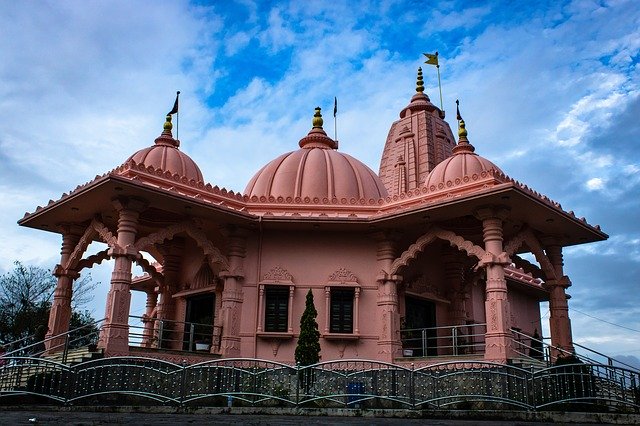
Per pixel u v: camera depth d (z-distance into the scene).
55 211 15.60
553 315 16.34
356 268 16.38
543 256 16.14
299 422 8.59
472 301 19.38
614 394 11.83
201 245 15.53
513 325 22.06
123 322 13.38
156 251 19.56
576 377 11.63
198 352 14.83
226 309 15.56
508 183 13.09
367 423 8.56
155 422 7.89
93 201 14.66
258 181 18.83
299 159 19.02
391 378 11.24
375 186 19.00
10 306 28.84
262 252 16.34
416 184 28.75
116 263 13.71
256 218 15.69
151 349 13.78
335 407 10.77
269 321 15.97
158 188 13.77
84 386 10.72
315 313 14.34
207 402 11.26
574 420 10.20
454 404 11.16
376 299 16.11
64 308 16.39
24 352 16.12
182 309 17.56
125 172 14.48
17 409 9.91
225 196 16.48
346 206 16.81
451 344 17.44
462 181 15.09
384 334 15.63
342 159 19.20
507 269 21.38
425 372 11.39
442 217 15.14
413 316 17.17
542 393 10.85
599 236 16.92
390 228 16.16
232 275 15.77
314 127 21.39
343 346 15.76
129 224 13.92
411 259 15.94
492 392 11.21
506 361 12.99
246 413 10.48
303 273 16.27
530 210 14.58
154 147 17.86
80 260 16.86
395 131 31.41
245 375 11.68
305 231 16.59
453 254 18.12
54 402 10.78
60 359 13.68
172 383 11.28
